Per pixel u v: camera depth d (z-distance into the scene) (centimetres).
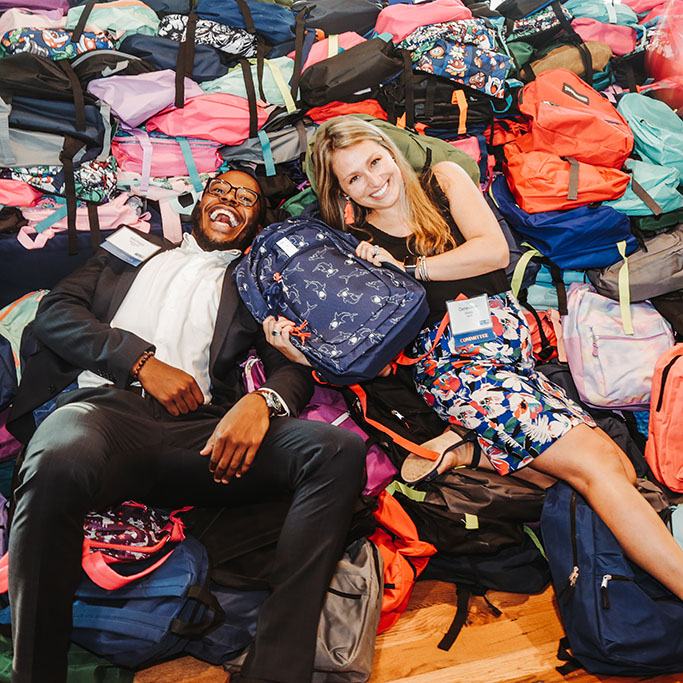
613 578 151
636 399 200
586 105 233
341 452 140
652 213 220
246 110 215
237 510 167
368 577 154
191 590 142
